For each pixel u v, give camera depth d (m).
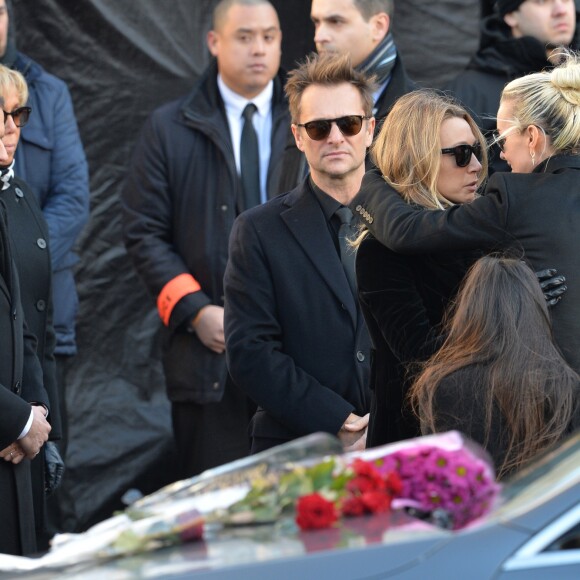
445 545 8.41
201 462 20.95
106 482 22.22
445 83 22.72
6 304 15.85
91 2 22.22
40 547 18.17
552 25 19.88
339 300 15.73
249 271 15.75
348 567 8.34
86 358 22.45
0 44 20.47
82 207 21.08
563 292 12.82
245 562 8.59
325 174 15.88
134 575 8.77
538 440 11.27
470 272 12.20
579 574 8.14
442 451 9.83
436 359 12.02
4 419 15.30
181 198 20.94
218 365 20.67
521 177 13.24
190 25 22.55
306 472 9.54
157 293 20.86
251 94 20.98
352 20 19.27
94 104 22.36
